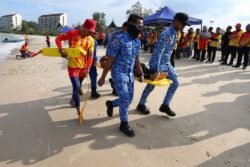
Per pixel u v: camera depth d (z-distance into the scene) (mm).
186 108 5973
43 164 3553
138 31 4160
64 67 11508
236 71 11016
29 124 4797
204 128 4914
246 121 5340
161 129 4781
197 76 9695
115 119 5102
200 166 3668
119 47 4148
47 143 4113
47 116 5188
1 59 16688
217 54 18953
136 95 6832
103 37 26578
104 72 4285
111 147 4059
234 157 3930
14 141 4148
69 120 5008
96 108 5688
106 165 3584
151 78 4781
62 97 6430
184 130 4789
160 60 4859
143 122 5047
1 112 5355
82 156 3775
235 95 7219
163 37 4633
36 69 10930
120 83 4285
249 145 4320
